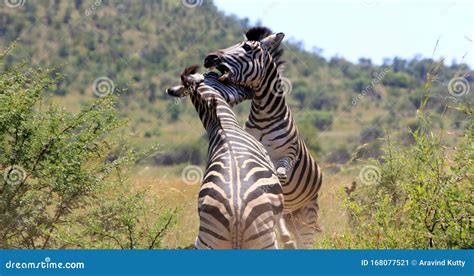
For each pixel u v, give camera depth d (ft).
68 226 43.34
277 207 32.07
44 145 43.96
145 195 47.29
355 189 52.44
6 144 44.29
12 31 182.91
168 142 120.98
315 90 182.70
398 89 181.68
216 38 195.42
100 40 192.75
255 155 33.65
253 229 30.50
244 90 40.29
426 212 36.68
